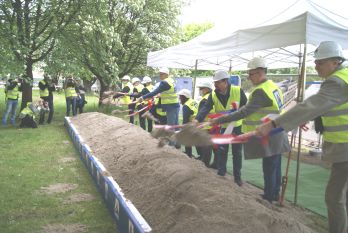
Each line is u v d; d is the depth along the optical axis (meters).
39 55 13.52
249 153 4.48
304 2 5.28
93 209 4.73
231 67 12.30
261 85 4.35
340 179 3.19
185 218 3.35
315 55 3.16
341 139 3.14
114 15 16.98
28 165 6.83
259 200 4.66
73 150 8.28
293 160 8.41
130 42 18.19
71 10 13.34
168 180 4.27
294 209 5.06
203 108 5.52
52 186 5.63
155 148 5.75
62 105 20.05
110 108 16.91
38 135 10.12
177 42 19.38
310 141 9.98
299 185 6.33
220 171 6.05
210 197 3.58
